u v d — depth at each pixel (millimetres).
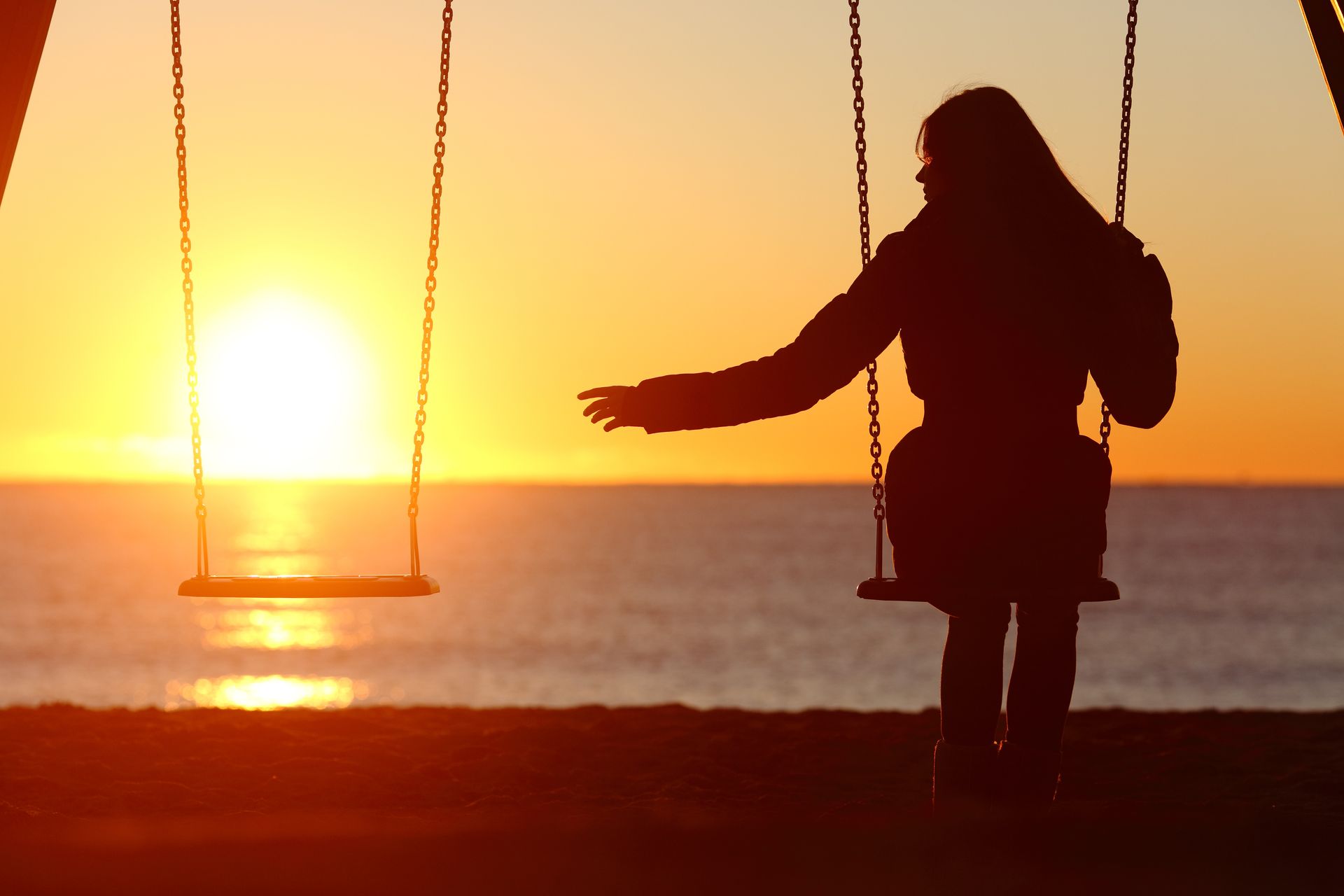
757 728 8586
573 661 45219
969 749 4641
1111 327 4418
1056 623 4605
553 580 88500
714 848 3494
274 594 5250
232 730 8312
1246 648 48969
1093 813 3748
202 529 5844
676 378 4547
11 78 5691
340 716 9227
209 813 5918
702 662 44344
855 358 4520
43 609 68938
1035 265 4418
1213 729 8711
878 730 8500
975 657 4664
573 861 3467
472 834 3537
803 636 54219
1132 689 37188
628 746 7910
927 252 4480
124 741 7887
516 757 7465
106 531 160500
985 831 3518
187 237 6125
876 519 4930
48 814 5070
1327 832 3508
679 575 91938
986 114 4559
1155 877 3406
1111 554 120750
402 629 58938
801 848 3484
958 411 4473
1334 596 75188
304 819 3812
